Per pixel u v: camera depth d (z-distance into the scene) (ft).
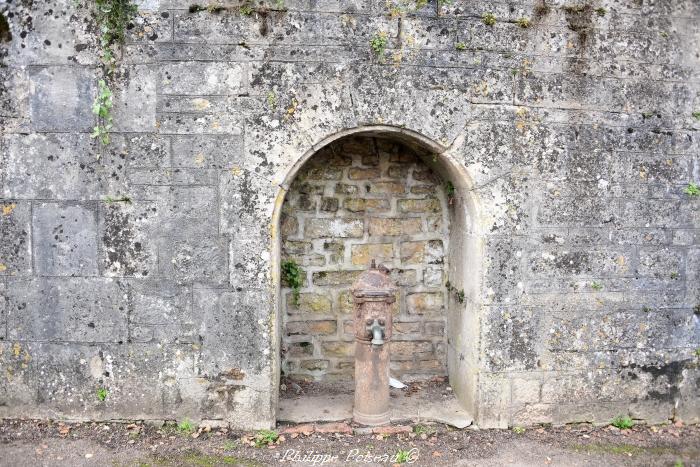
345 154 14.37
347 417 12.87
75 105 11.53
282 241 14.29
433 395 14.02
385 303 12.25
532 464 11.27
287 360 14.58
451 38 11.84
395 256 14.66
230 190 11.66
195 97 11.51
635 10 12.31
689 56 12.56
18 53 11.45
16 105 11.53
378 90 11.72
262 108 11.57
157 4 11.39
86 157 11.61
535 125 12.14
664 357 12.87
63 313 11.86
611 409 12.84
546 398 12.63
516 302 12.32
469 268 12.84
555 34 12.12
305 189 14.30
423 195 14.65
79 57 11.47
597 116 12.32
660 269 12.71
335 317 14.62
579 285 12.48
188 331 11.89
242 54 11.48
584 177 12.35
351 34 11.62
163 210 11.69
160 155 11.59
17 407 12.05
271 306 11.87
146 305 11.84
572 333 12.55
